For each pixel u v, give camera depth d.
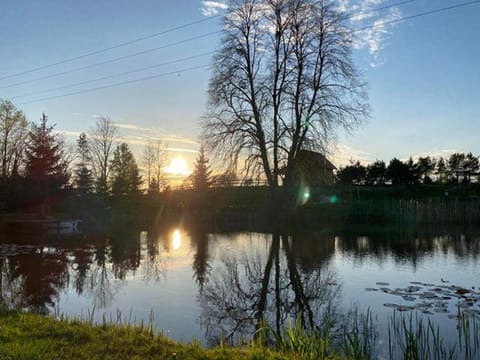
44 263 15.70
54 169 35.44
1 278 12.85
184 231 28.88
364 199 37.44
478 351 6.44
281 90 26.91
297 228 28.39
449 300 9.62
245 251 18.73
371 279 12.41
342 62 25.91
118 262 15.92
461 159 55.69
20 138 42.53
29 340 5.27
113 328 6.11
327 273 13.52
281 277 13.08
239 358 4.88
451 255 16.88
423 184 47.19
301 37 26.33
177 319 8.52
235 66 27.11
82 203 36.31
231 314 9.01
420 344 6.68
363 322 7.87
